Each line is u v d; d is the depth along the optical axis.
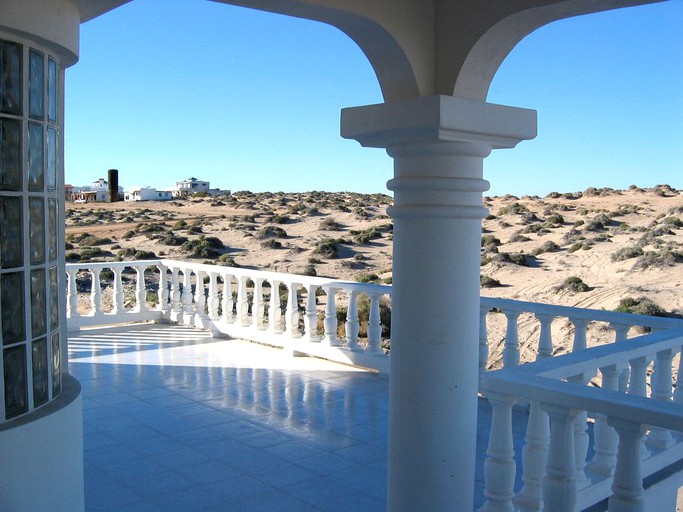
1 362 3.01
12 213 3.01
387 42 3.26
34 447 3.09
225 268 10.58
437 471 3.50
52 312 3.38
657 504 4.41
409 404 3.52
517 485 4.85
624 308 20.80
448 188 3.38
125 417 6.63
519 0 3.03
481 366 7.27
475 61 3.29
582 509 3.88
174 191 106.56
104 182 102.56
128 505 4.70
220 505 4.72
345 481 5.16
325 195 79.19
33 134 3.11
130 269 31.66
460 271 3.46
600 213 48.69
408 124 3.28
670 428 2.79
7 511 2.97
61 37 3.11
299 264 35.66
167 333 10.85
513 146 3.56
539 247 34.91
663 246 30.50
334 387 7.78
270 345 9.98
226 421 6.55
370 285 8.42
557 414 3.11
